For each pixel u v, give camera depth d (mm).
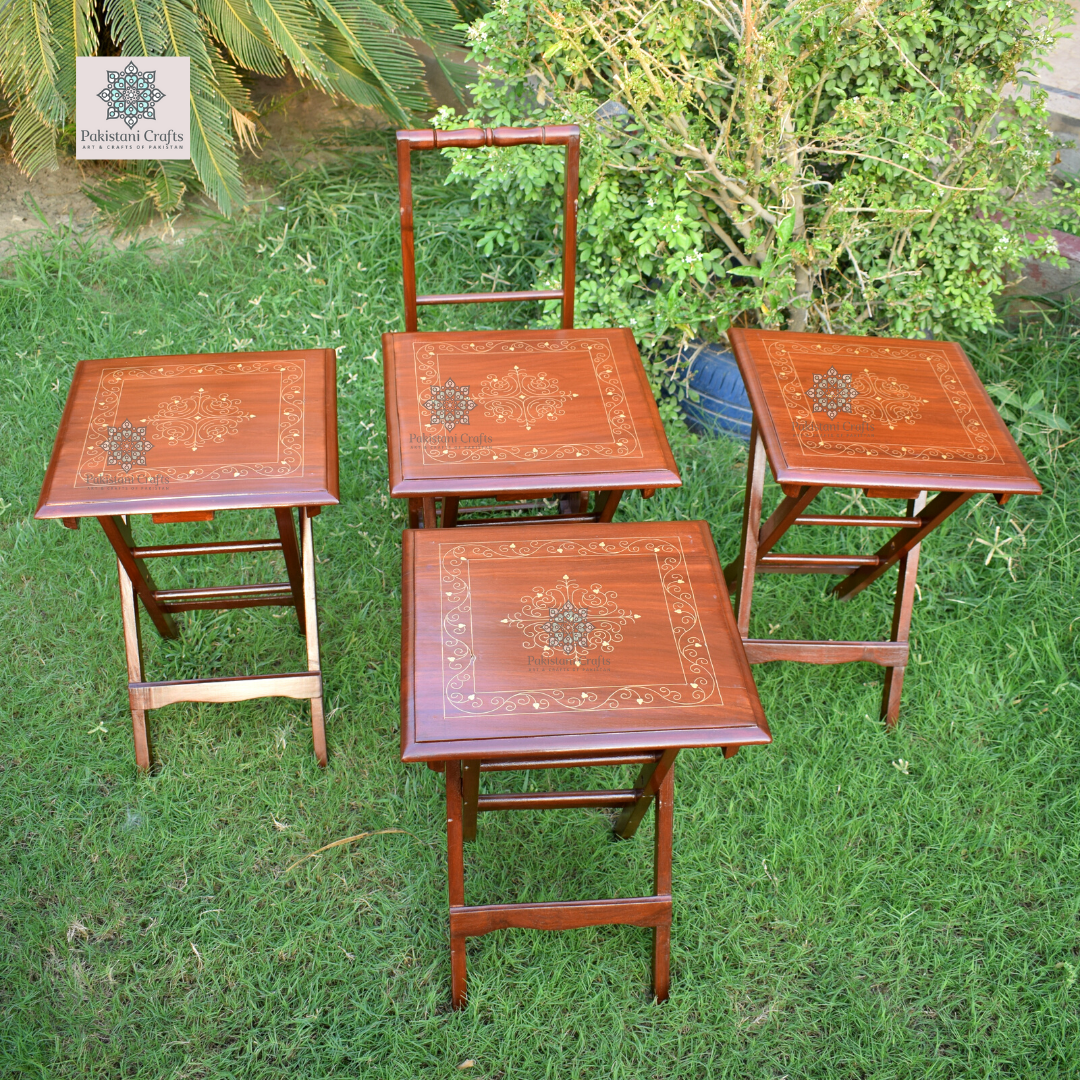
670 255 3207
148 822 2303
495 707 1702
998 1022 2078
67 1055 1954
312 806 2365
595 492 2582
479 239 3764
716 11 2746
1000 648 2766
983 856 2332
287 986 2076
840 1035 2057
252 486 2021
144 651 2664
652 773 1950
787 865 2311
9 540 2871
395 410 2248
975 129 2996
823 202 3025
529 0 2889
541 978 2102
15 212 4062
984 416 2281
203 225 4023
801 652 2533
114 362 2305
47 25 3449
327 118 4535
